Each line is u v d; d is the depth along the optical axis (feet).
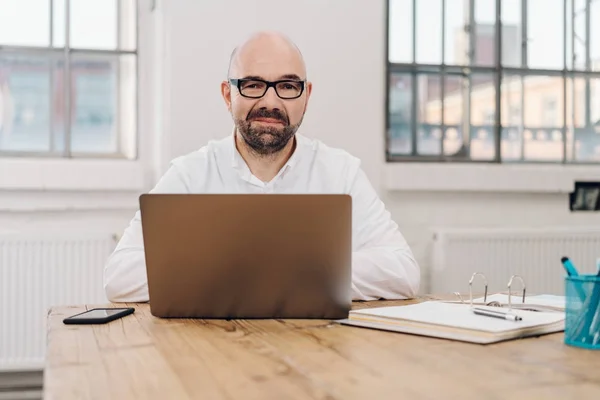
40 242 9.10
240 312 3.98
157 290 3.98
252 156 6.26
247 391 2.49
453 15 11.00
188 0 9.48
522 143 11.37
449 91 11.02
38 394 9.45
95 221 9.72
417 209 10.57
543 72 11.43
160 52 9.72
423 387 2.53
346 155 6.75
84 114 10.02
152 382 2.63
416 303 4.65
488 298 4.55
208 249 3.92
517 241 10.44
